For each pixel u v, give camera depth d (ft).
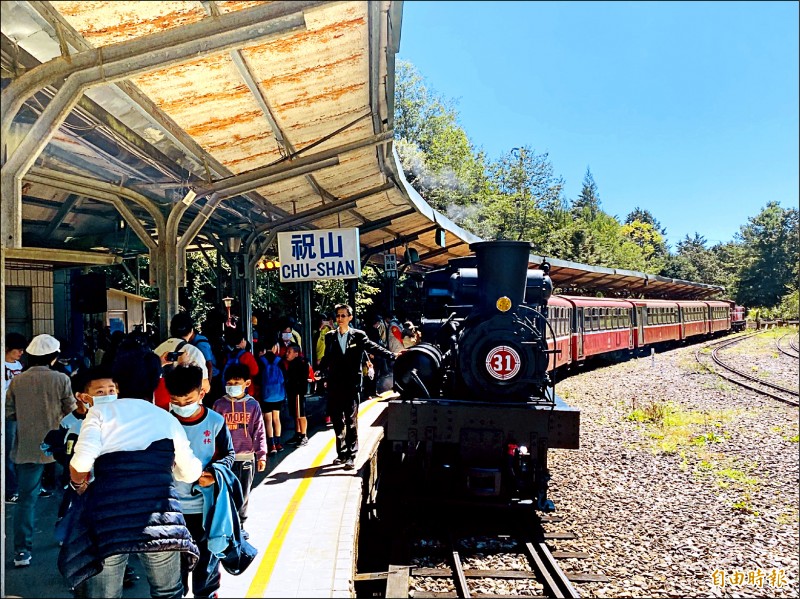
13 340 23.04
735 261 316.19
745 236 324.19
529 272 29.91
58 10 14.57
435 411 26.12
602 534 24.93
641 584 20.40
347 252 33.45
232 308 43.96
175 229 27.61
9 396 17.97
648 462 35.96
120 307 44.34
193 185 26.45
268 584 15.93
